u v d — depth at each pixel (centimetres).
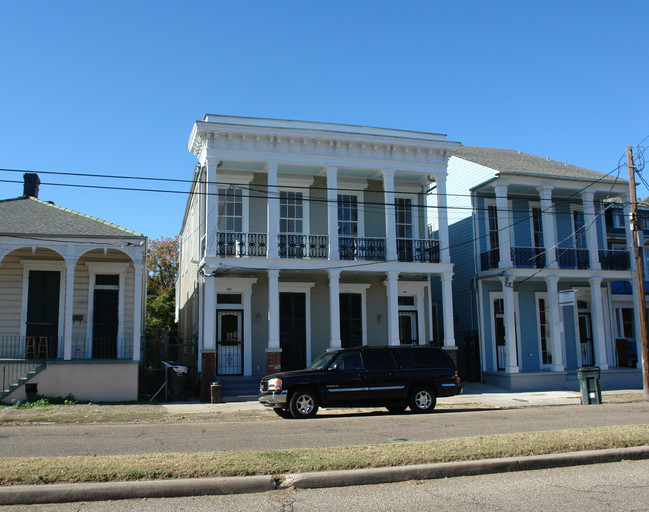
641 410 1546
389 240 2164
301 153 2103
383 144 2167
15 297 1919
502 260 2298
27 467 745
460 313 2536
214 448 961
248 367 2128
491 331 2397
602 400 1892
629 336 2703
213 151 2022
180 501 675
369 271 2158
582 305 2598
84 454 917
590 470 831
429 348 1644
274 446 974
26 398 1748
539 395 2080
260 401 1566
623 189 2508
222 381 2069
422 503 670
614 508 657
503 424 1246
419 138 2230
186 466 759
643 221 2670
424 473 779
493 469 813
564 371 2280
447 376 1614
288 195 2258
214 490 705
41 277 1947
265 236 2162
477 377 2395
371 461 796
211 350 1927
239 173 2191
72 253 1816
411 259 2286
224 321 2159
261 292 2194
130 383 1834
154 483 695
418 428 1189
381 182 2383
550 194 2380
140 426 1303
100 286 1992
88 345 1944
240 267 1991
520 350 2416
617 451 891
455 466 796
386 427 1214
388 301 2172
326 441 1020
